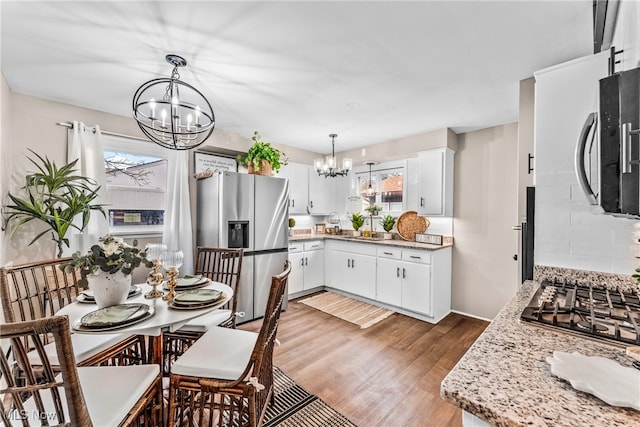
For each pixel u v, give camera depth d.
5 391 0.79
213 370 1.34
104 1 1.30
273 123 3.14
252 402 1.30
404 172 3.98
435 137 3.37
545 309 1.13
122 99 2.47
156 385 1.35
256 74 2.01
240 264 2.25
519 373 0.70
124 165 2.97
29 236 2.39
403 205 3.98
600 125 0.90
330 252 4.36
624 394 0.59
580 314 1.07
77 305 1.63
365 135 3.61
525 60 1.82
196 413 1.78
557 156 1.65
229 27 1.50
